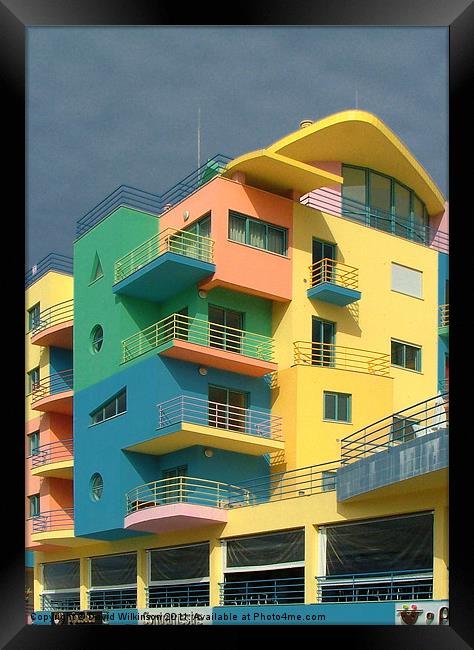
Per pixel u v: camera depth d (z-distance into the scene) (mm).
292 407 34062
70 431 41781
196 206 34781
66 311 40094
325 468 33906
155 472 33969
